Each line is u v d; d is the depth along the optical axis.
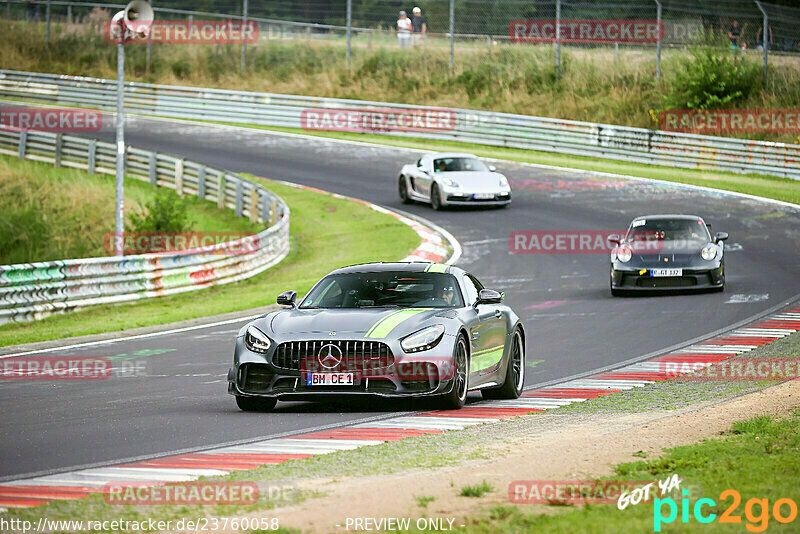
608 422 23.78
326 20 152.12
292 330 25.61
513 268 61.28
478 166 82.56
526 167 98.06
